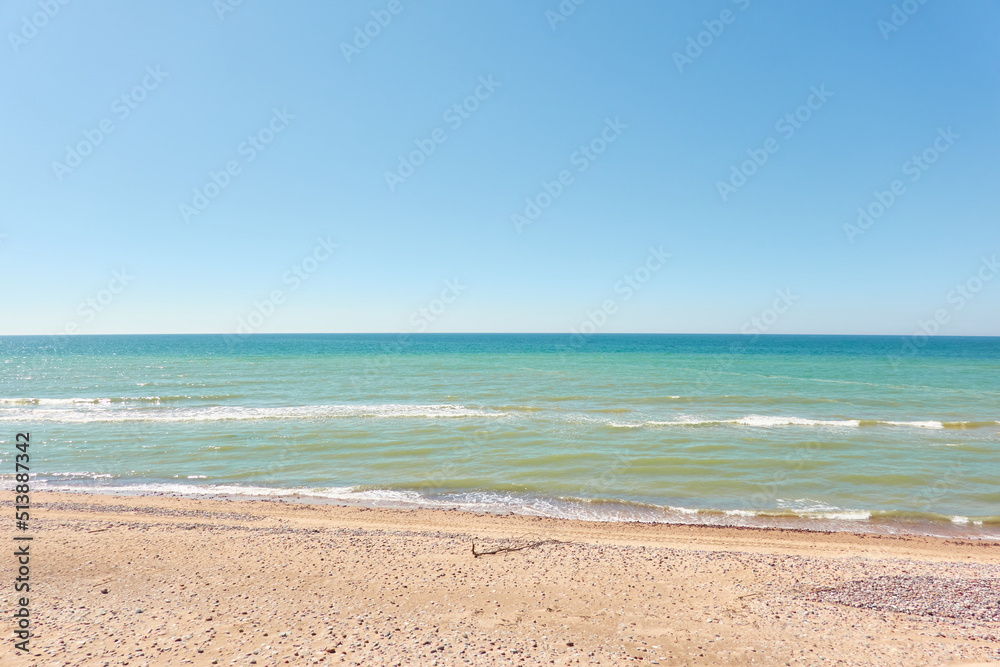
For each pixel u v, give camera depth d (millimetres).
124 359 60062
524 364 52750
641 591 7172
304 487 13109
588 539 9602
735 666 5195
